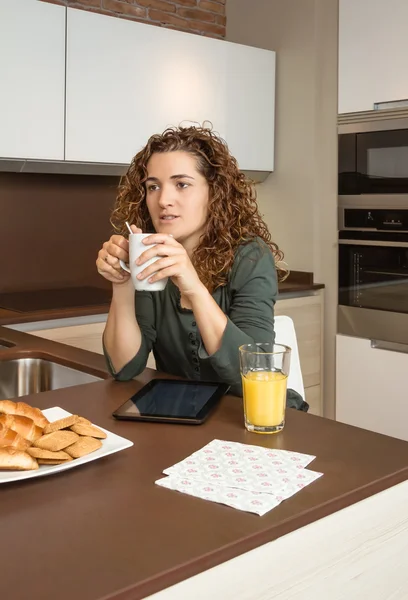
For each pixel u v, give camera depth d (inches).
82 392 54.7
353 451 41.3
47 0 124.6
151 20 140.5
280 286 133.6
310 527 33.4
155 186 60.6
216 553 29.2
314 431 45.1
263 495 34.4
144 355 59.3
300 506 33.7
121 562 28.1
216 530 31.1
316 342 139.3
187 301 60.6
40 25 107.3
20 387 69.4
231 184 60.7
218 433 44.6
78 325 108.9
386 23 122.9
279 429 45.0
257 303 58.7
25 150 108.3
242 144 137.8
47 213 129.3
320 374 140.5
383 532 37.5
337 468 38.6
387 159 126.2
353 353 135.1
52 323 106.1
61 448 38.6
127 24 117.6
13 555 28.7
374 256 130.6
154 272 49.9
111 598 25.7
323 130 136.7
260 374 44.7
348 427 46.1
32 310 106.4
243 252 60.6
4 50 104.1
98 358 66.4
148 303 62.4
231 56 133.8
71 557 28.5
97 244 137.6
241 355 45.7
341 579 35.3
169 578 27.5
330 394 140.6
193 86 128.3
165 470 37.8
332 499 34.5
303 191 140.8
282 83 142.5
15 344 73.8
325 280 139.6
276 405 44.4
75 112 113.1
